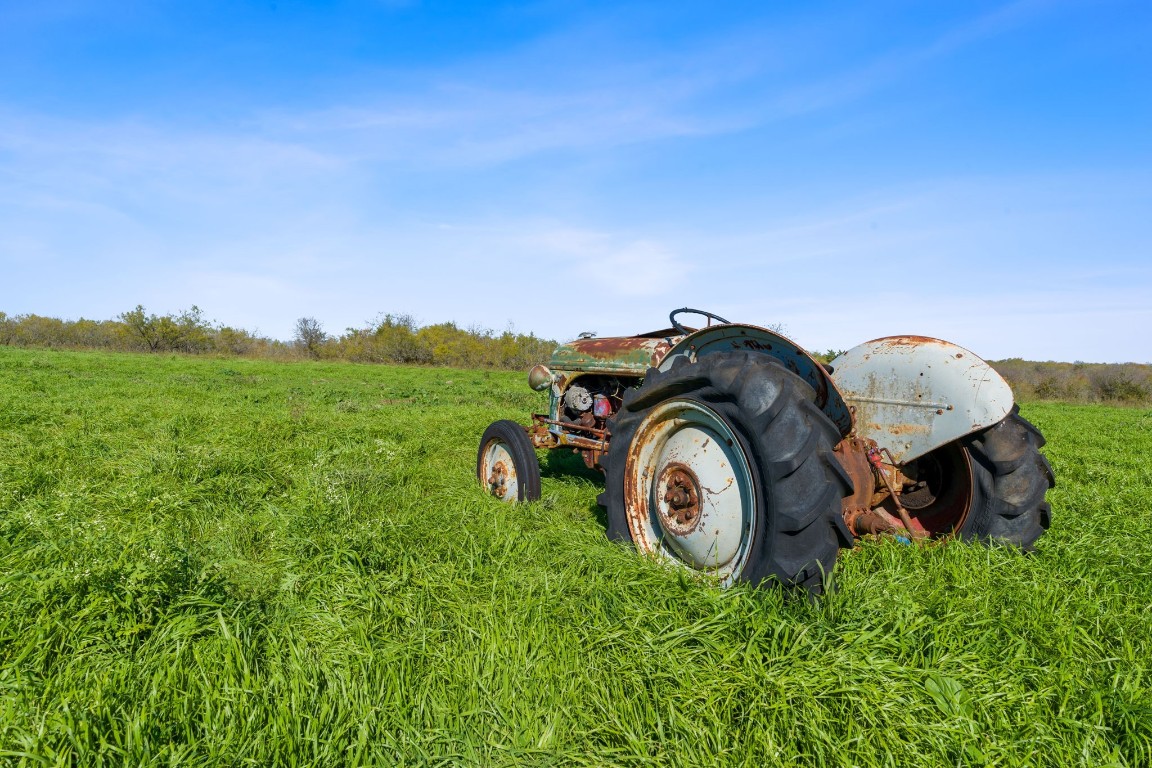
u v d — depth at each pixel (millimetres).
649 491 3635
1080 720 2119
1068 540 3906
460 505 4531
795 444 2725
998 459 3436
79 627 2400
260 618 2670
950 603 2803
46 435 6996
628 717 2129
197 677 2203
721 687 2201
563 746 2045
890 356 3500
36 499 4367
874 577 2906
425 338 39719
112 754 1812
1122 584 3275
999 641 2605
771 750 1922
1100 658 2496
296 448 6473
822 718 2031
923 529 3754
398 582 3074
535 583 3074
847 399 3646
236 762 1843
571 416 5539
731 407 3008
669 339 4871
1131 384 26547
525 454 4773
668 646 2439
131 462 5512
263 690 2148
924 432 3318
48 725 1881
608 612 2770
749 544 2906
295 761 1843
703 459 3221
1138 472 7090
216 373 19688
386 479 5195
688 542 3248
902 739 2000
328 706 2086
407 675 2352
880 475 3389
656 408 3516
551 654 2482
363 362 38219
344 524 3922
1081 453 8648
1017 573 3156
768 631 2492
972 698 2158
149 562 2883
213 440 6738
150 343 38031
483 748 2023
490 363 36969
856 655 2312
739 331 3484
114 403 9836
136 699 2066
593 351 5301
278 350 42062
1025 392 28094
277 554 3533
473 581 3195
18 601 2490
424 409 11227
